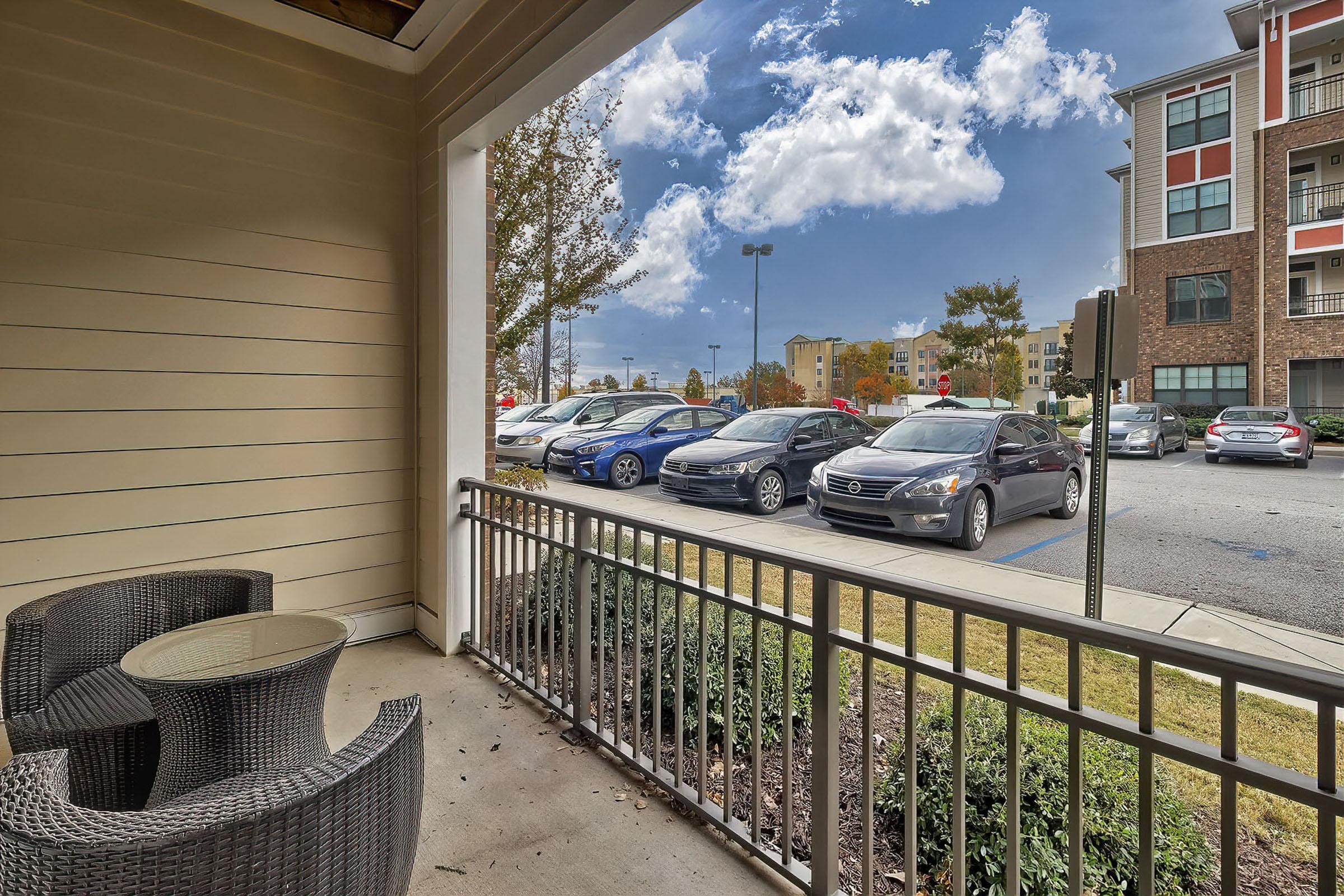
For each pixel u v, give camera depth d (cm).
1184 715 232
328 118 321
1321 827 76
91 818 81
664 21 212
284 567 315
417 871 170
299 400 318
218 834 82
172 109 279
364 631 342
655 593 201
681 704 199
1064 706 105
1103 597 310
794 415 664
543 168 537
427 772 219
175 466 284
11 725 161
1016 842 113
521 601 353
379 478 346
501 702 274
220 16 289
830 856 151
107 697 178
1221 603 296
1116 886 144
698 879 168
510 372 663
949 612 374
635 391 1099
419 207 350
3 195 243
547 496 262
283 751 155
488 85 286
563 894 162
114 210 266
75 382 260
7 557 247
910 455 473
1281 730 219
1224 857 85
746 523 550
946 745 184
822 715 149
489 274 358
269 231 306
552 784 212
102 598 199
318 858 92
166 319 280
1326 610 281
